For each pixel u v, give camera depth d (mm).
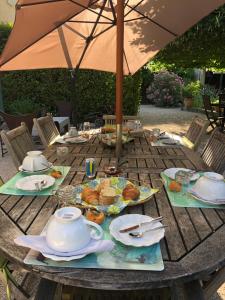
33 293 1345
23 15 1942
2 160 4840
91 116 7531
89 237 1061
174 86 12680
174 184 1620
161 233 1157
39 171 1920
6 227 1242
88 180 1799
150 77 13531
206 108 7094
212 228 1244
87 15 2967
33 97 7582
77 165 2133
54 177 1825
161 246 1107
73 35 3098
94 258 1018
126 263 993
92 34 3043
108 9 2740
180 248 1094
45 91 7547
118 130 2164
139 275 941
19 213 1372
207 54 5234
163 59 5766
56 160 2262
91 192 1465
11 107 6820
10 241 1133
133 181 1745
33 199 1530
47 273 953
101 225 1259
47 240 1027
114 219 1258
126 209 1426
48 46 2928
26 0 1840
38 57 2943
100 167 2090
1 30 7023
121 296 1283
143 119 9289
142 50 3254
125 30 3154
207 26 4105
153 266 978
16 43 2129
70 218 1038
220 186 1480
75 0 2135
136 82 7633
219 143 2383
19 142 2553
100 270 961
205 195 1485
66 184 1740
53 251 998
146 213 1387
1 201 1505
